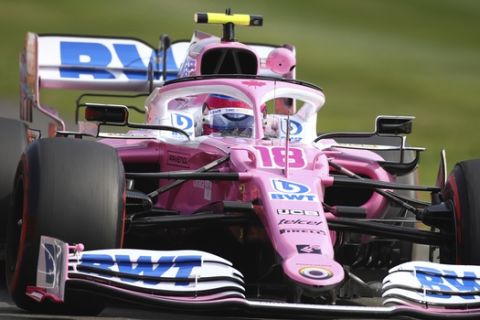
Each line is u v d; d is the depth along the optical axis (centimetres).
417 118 7319
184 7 11056
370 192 2809
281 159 2388
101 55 4059
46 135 5356
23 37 9550
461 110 7706
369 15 11631
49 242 2061
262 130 2592
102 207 2141
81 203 2127
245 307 1956
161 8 10944
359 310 1970
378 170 2753
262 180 2292
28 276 2144
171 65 4100
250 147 2423
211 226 2389
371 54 9825
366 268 2795
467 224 2283
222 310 1961
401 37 10781
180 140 2683
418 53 10081
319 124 6731
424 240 2406
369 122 6919
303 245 2098
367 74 8944
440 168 2616
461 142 6519
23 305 2233
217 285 1980
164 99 2820
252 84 2656
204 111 2781
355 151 2914
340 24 11094
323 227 2166
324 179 2367
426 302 2023
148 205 2323
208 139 2586
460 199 2323
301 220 2173
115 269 1992
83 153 2188
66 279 1972
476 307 2047
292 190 2267
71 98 7562
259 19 3108
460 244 2294
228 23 3094
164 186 2477
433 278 2070
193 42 3231
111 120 2505
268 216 2202
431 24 11488
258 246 2411
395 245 2817
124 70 4047
